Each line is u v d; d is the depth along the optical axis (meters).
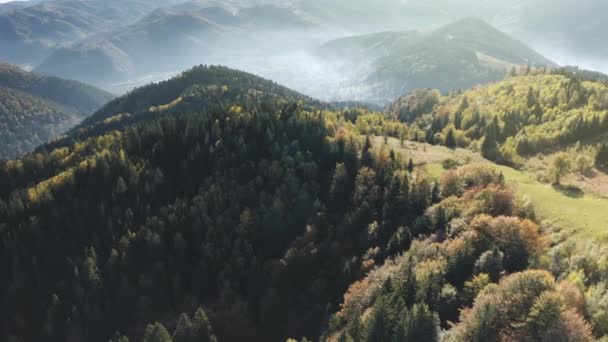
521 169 113.50
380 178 104.56
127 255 103.69
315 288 85.38
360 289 70.88
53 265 110.75
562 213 75.38
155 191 123.56
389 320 56.75
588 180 94.06
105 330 97.06
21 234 114.31
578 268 53.34
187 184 124.31
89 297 99.12
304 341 66.56
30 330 101.94
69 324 97.44
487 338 45.69
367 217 93.81
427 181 93.94
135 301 99.19
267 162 119.69
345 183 106.94
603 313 44.09
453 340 47.84
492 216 73.38
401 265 67.50
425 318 51.75
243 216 103.88
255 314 91.56
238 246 100.56
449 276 62.06
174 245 105.00
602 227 68.12
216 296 98.94
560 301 43.69
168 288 101.12
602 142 113.50
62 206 121.94
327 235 96.31
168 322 96.06
